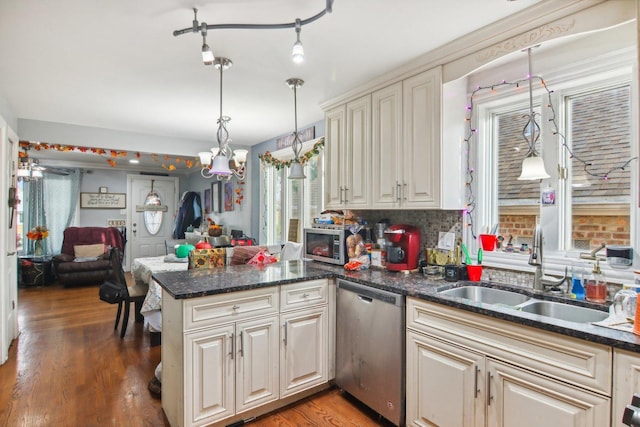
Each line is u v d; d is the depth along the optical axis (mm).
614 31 1753
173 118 3648
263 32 1914
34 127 3680
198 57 2225
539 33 1762
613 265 1714
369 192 2662
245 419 2084
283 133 4344
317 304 2361
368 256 2658
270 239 4797
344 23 1835
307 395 2379
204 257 2615
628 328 1316
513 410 1509
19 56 2188
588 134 1923
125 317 3500
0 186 2861
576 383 1323
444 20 1815
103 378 2643
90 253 6188
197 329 1871
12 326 3342
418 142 2305
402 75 2400
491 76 2270
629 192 1766
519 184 2223
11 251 3316
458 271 2193
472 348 1659
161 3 1639
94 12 1707
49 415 2162
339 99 2926
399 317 1983
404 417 1984
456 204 2287
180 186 8070
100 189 7281
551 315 1816
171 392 2010
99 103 3133
